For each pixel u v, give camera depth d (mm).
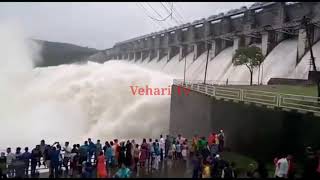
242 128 20531
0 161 13742
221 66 64438
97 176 13523
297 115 16953
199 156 14938
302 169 15859
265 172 12023
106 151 15852
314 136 15992
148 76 41562
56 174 14367
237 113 21031
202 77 67438
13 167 13727
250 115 19906
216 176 13578
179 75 76562
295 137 16969
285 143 17453
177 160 18500
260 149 18984
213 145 17859
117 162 15914
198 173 14305
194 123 26359
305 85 30062
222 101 22531
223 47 70688
